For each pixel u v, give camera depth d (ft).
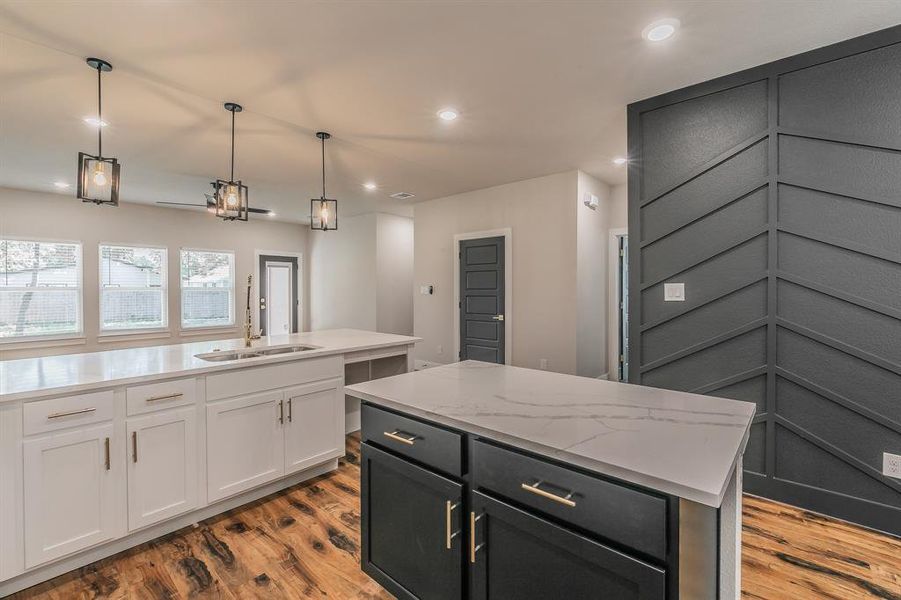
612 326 17.21
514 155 13.15
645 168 9.32
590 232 15.66
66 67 7.84
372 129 11.00
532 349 15.81
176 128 10.88
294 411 8.74
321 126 10.79
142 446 6.66
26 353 17.31
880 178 6.95
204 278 23.17
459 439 4.22
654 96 9.18
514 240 16.40
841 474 7.35
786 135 7.73
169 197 19.31
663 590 2.88
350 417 12.22
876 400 7.04
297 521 7.59
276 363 8.42
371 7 6.21
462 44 7.22
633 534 3.02
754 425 8.16
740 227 8.27
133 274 20.56
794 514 7.52
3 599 5.58
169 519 7.04
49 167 14.30
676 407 4.61
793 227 7.68
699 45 7.29
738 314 8.32
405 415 4.87
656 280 9.20
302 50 7.33
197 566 6.31
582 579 3.32
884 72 6.87
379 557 5.21
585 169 14.65
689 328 8.85
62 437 5.92
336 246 25.55
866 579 5.92
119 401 6.44
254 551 6.69
